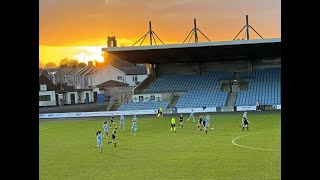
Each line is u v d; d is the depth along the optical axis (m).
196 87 85.88
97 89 113.25
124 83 118.06
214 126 52.84
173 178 24.50
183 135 45.06
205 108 76.62
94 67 125.44
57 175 26.80
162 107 79.56
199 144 37.75
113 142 40.59
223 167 27.02
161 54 80.94
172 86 87.94
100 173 26.88
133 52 78.00
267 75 86.25
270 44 71.12
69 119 76.62
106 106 90.94
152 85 89.62
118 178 25.17
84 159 32.38
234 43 70.88
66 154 35.31
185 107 78.75
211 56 84.94
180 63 93.38
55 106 99.12
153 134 47.19
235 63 90.69
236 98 79.50
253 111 73.44
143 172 26.55
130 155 33.28
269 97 77.75
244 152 32.44
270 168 26.11
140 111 78.88
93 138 46.12
